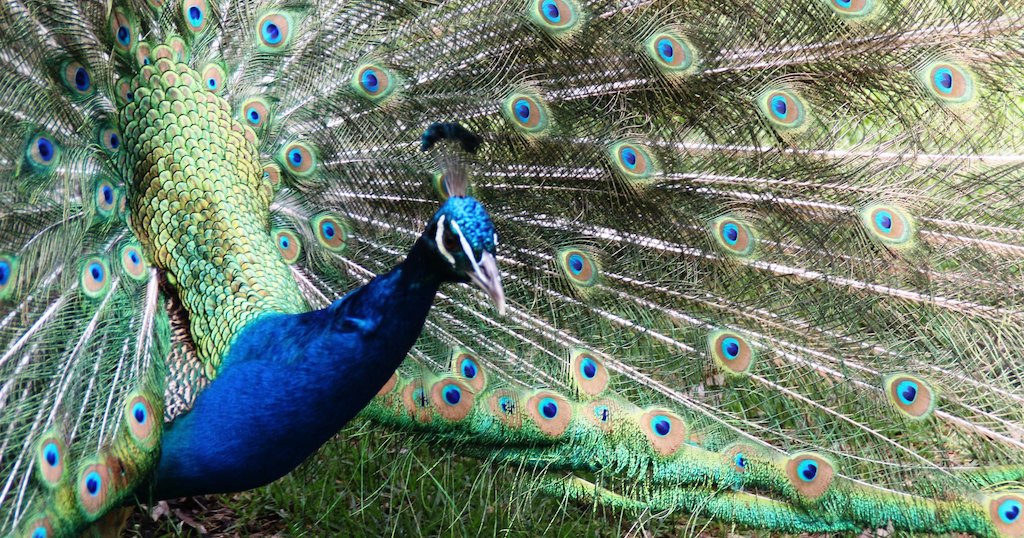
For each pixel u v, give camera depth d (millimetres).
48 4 1079
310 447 1032
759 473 1229
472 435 1239
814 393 1264
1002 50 1263
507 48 1282
